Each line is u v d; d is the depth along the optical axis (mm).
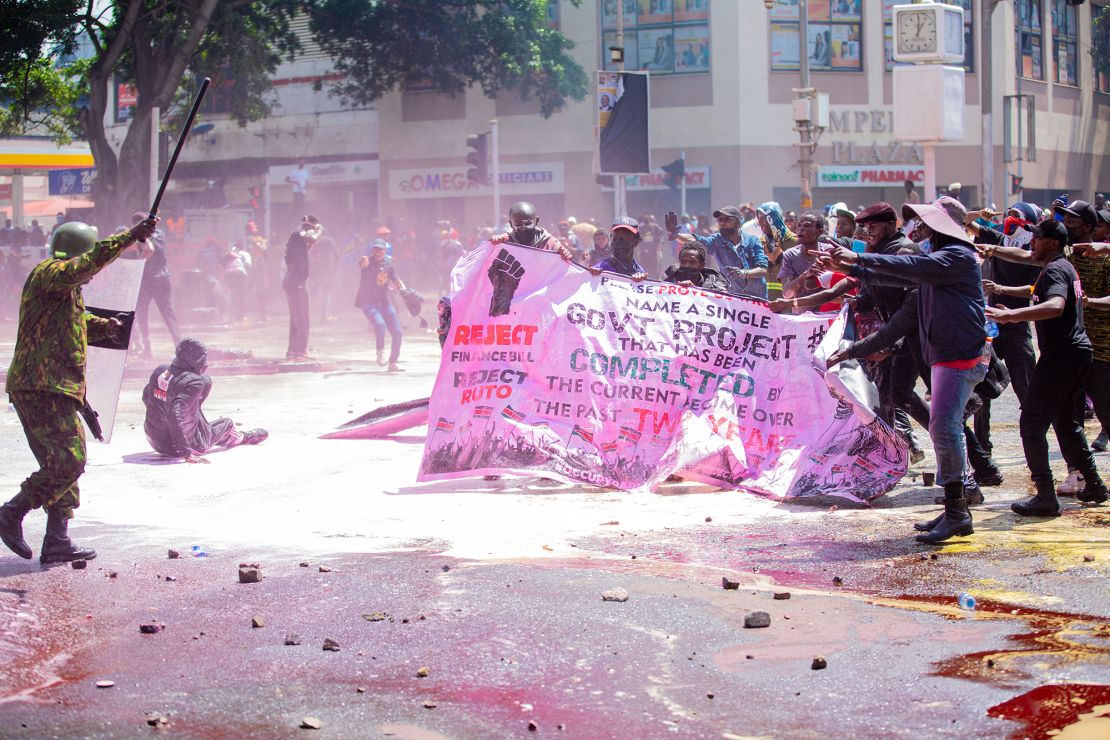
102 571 6129
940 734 3971
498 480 8773
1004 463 9133
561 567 6145
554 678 4539
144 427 10383
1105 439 9453
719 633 5023
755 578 5957
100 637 5117
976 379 6738
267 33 35938
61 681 4633
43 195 63250
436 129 43875
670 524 7270
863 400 7773
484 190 43000
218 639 5074
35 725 4195
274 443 10531
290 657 4832
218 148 50219
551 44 39688
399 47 40219
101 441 6820
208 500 8133
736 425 8453
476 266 8836
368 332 24844
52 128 42656
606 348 8734
